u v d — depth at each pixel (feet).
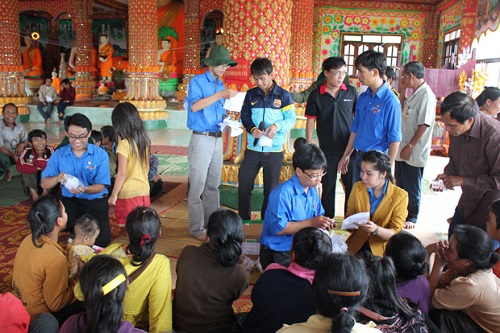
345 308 5.44
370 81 13.04
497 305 8.00
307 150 10.10
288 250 10.78
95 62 68.08
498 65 34.83
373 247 10.85
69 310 9.00
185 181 23.58
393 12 55.67
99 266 6.18
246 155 15.17
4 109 22.44
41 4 63.77
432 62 55.67
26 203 19.02
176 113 46.29
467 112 10.61
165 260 8.20
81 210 12.76
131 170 12.64
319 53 57.26
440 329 8.22
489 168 11.08
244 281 8.31
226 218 8.09
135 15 42.73
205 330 8.14
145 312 8.21
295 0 45.34
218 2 54.24
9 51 43.19
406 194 10.76
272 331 7.45
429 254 9.37
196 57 55.21
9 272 12.62
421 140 15.85
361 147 13.60
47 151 19.30
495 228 9.14
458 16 46.93
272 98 14.56
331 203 16.24
